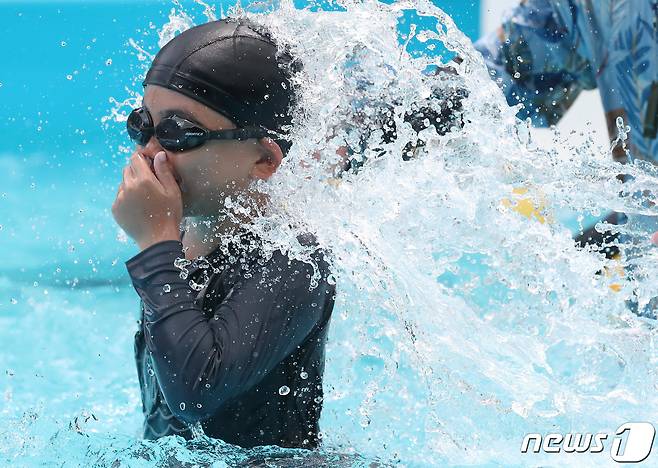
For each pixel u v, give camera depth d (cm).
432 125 711
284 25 638
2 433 695
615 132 938
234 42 598
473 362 694
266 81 597
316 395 641
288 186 618
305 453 620
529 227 750
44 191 1889
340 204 667
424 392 776
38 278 1431
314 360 630
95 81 2181
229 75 586
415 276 702
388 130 705
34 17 2373
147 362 640
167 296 578
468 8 1664
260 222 610
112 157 2073
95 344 1134
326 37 659
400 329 695
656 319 838
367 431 714
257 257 603
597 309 773
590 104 1520
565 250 762
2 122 2292
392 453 666
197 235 626
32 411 766
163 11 1825
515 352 737
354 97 686
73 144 2175
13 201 1819
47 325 1220
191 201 606
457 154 733
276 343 578
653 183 829
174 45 602
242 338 568
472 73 743
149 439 645
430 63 730
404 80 706
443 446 677
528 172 757
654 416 700
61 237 1603
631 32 895
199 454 596
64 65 2289
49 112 2280
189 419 575
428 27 888
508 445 678
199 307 595
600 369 779
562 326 775
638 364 750
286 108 609
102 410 872
